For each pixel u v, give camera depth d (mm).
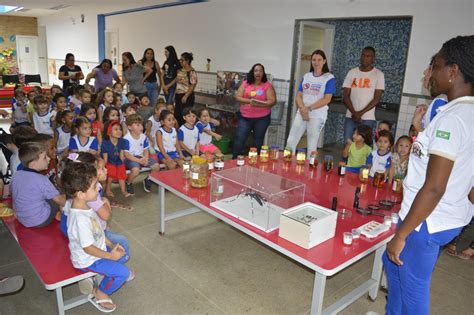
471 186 1471
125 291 2314
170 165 4035
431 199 1329
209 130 4516
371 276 2482
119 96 5598
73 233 1862
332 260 1783
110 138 3598
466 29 3994
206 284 2426
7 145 3088
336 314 2191
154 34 8375
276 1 5738
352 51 6465
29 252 2062
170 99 6418
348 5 4906
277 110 5793
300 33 5547
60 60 12797
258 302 2275
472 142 1338
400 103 4633
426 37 4309
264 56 6082
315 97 4133
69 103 5613
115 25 9727
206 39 7055
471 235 3316
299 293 2387
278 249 1916
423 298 1580
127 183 3859
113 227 3133
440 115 1363
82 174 1841
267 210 2230
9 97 8852
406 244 1531
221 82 6379
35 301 2207
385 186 2854
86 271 1923
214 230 3191
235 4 6371
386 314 1792
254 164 3336
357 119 4234
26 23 13859
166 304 2215
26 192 2236
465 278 2654
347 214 2299
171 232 3105
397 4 4473
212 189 2553
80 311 2137
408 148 2865
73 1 7832
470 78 1325
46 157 2352
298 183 2496
